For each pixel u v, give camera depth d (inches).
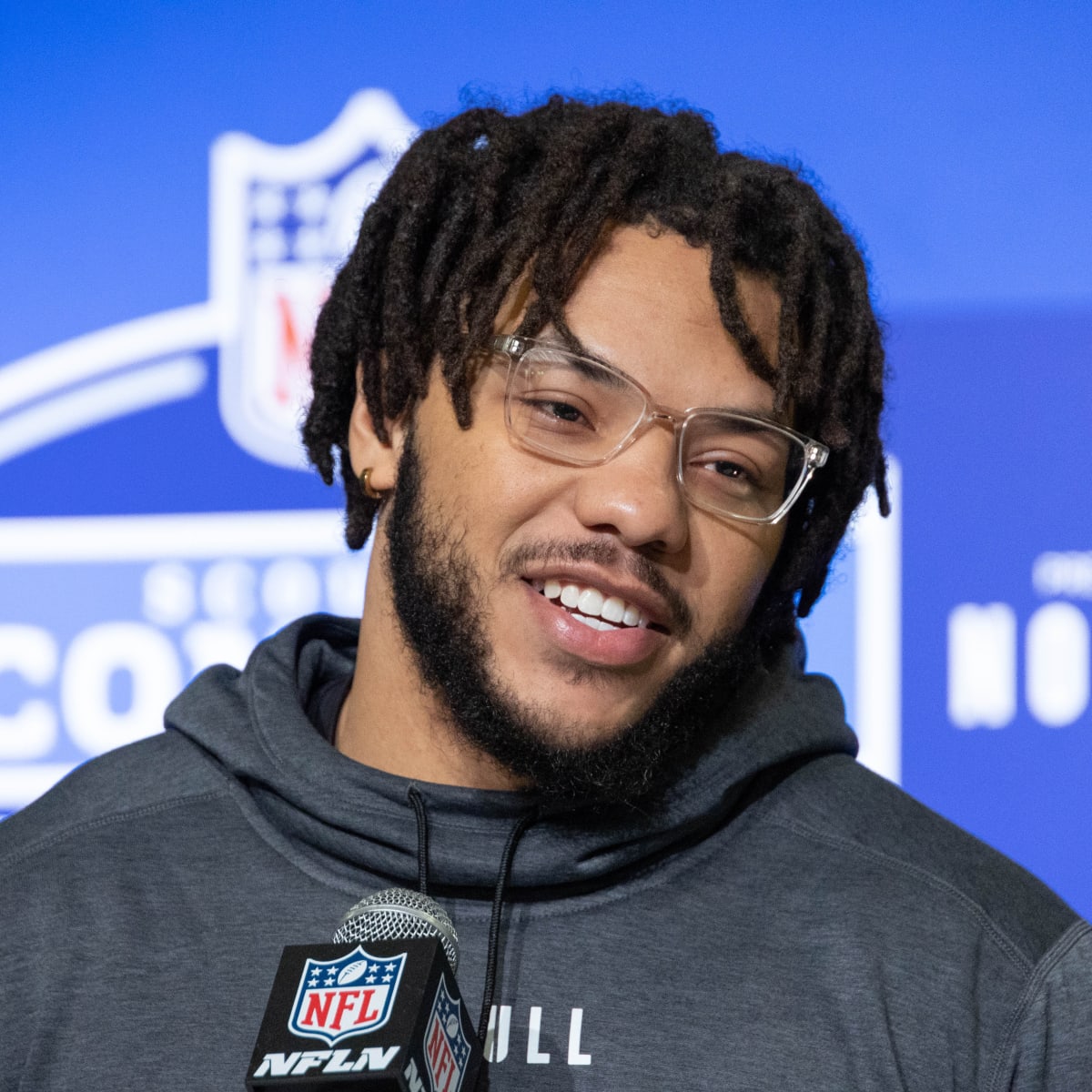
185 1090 111.7
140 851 127.6
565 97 155.6
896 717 219.0
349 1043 96.6
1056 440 220.2
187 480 237.9
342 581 234.1
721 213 124.6
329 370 147.5
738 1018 115.2
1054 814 215.2
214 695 139.9
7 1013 117.3
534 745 118.7
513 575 120.0
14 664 236.7
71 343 242.1
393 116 240.5
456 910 123.2
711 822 128.8
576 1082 112.4
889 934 119.3
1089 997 117.8
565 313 121.9
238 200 242.1
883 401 141.3
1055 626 217.8
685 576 121.1
